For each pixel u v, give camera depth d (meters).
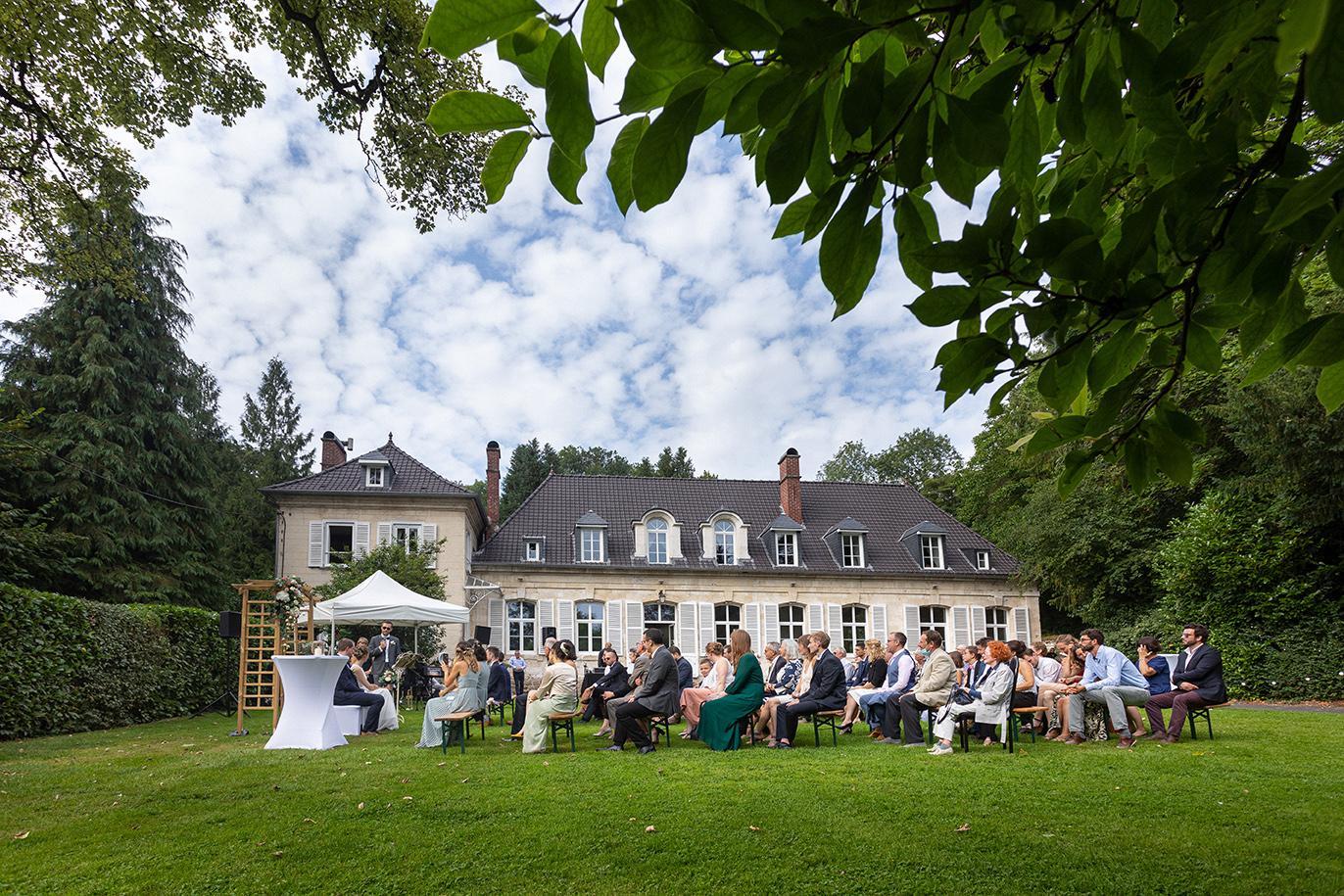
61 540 18.67
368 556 23.38
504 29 1.06
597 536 29.30
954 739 10.04
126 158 12.14
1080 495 24.05
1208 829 4.97
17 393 24.42
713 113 1.21
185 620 16.38
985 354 1.64
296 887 4.19
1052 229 1.37
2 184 11.52
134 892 4.14
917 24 1.15
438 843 4.96
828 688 9.61
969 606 30.55
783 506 31.91
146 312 27.20
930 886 4.03
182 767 8.23
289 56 10.53
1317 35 0.66
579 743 10.17
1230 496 18.78
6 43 9.95
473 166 11.25
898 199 1.49
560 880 4.23
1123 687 9.30
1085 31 1.40
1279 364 1.75
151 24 10.20
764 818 5.45
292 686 10.16
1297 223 1.50
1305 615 17.33
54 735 12.02
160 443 26.94
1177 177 1.45
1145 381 2.18
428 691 18.28
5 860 4.75
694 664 28.47
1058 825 5.17
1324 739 9.04
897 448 57.81
